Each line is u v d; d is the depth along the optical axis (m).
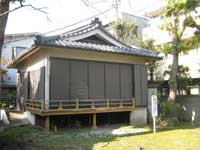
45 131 11.82
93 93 13.45
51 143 9.37
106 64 14.02
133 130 12.40
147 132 11.74
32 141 9.51
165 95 17.38
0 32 7.29
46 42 11.53
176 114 15.36
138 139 10.05
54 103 12.27
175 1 12.04
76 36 13.59
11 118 15.05
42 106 11.95
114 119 14.45
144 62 15.32
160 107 15.29
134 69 14.88
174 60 15.26
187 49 14.65
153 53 14.88
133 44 19.91
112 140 9.92
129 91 14.70
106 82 13.92
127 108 14.16
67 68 12.79
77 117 13.28
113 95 14.09
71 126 13.04
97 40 14.68
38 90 13.51
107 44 14.90
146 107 15.05
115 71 14.30
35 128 12.42
